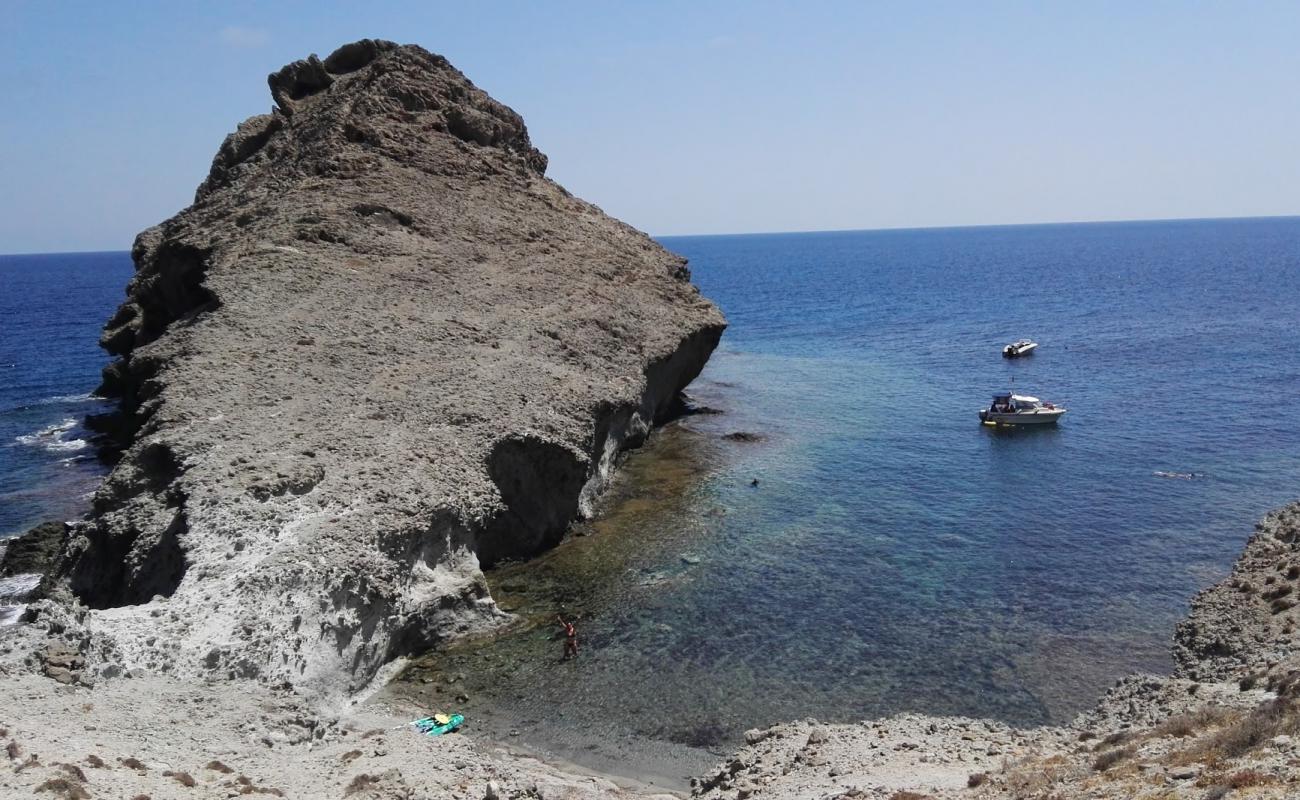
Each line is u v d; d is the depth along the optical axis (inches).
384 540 1240.8
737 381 3240.7
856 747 926.4
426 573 1310.3
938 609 1360.7
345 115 2645.2
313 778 776.3
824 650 1248.2
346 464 1384.1
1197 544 1561.3
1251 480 1898.4
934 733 986.1
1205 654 1163.3
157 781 674.8
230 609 1047.6
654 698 1139.9
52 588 1309.1
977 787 733.9
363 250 2183.8
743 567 1536.7
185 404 1482.5
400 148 2618.1
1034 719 1066.1
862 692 1141.1
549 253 2514.8
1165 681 1043.9
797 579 1483.8
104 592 1264.8
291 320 1820.9
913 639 1270.9
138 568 1187.9
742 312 5595.5
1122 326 4313.5
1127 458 2103.8
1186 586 1395.2
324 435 1446.9
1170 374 3058.6
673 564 1557.6
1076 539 1616.6
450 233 2383.1
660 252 3061.0
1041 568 1496.1
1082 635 1261.1
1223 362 3225.9
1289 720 642.2
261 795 690.8
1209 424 2373.3
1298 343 3563.0
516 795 777.6
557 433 1681.8
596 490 1905.8
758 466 2148.1
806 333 4510.3
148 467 1371.8
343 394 1603.1
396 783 755.4
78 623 961.5
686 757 1021.2
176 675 943.7
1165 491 1855.3
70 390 3213.6
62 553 1358.3
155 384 1619.1
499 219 2544.3
